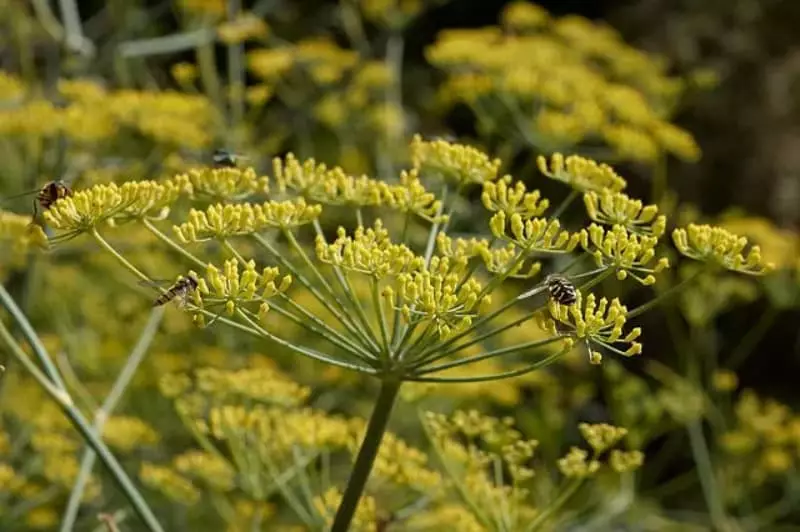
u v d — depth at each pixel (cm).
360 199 407
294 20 1377
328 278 716
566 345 331
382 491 611
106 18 1102
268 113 1077
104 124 657
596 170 431
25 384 711
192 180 401
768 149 1491
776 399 1452
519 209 381
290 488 617
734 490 834
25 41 846
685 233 370
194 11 855
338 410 870
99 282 882
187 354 824
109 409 530
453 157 420
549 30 1079
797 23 1530
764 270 367
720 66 1514
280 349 823
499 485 477
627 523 826
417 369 350
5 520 607
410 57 1573
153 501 759
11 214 484
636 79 931
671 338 1330
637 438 753
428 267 392
